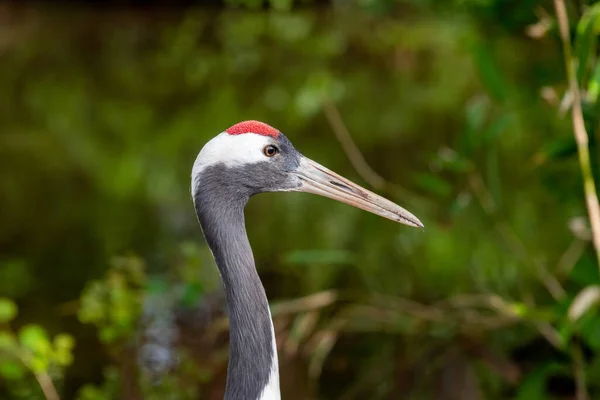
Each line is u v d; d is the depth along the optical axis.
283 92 22.09
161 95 22.77
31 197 15.62
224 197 6.10
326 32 29.66
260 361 5.96
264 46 28.09
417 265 12.52
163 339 10.73
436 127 18.42
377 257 12.88
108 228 14.24
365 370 10.31
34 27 32.22
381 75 23.62
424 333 10.98
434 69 24.20
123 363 10.26
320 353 10.29
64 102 22.16
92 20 33.50
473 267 12.22
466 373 10.13
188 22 32.94
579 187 9.67
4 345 9.54
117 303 10.88
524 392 9.45
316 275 12.47
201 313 11.35
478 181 11.33
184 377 9.98
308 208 15.19
